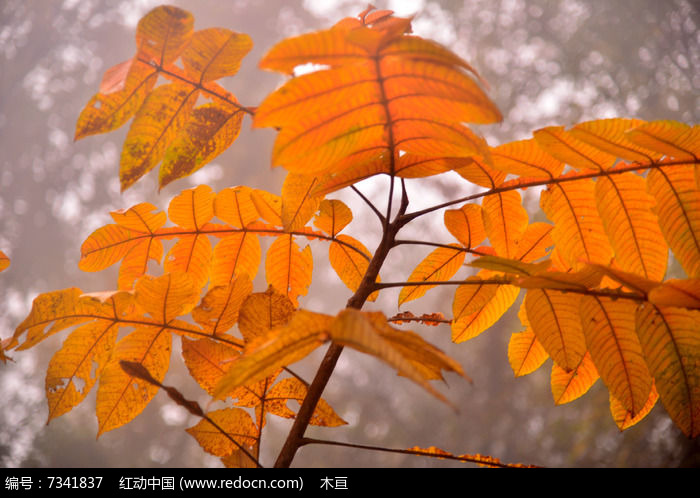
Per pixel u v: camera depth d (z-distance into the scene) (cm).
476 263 107
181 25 108
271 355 96
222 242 122
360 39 94
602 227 114
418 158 109
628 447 430
